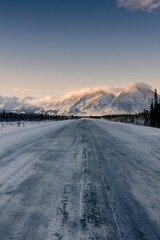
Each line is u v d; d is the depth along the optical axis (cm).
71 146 1120
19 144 1183
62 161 788
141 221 369
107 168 701
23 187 521
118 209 412
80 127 2656
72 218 377
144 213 397
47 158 834
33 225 354
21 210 405
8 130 2231
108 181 572
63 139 1403
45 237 322
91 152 963
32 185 536
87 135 1658
